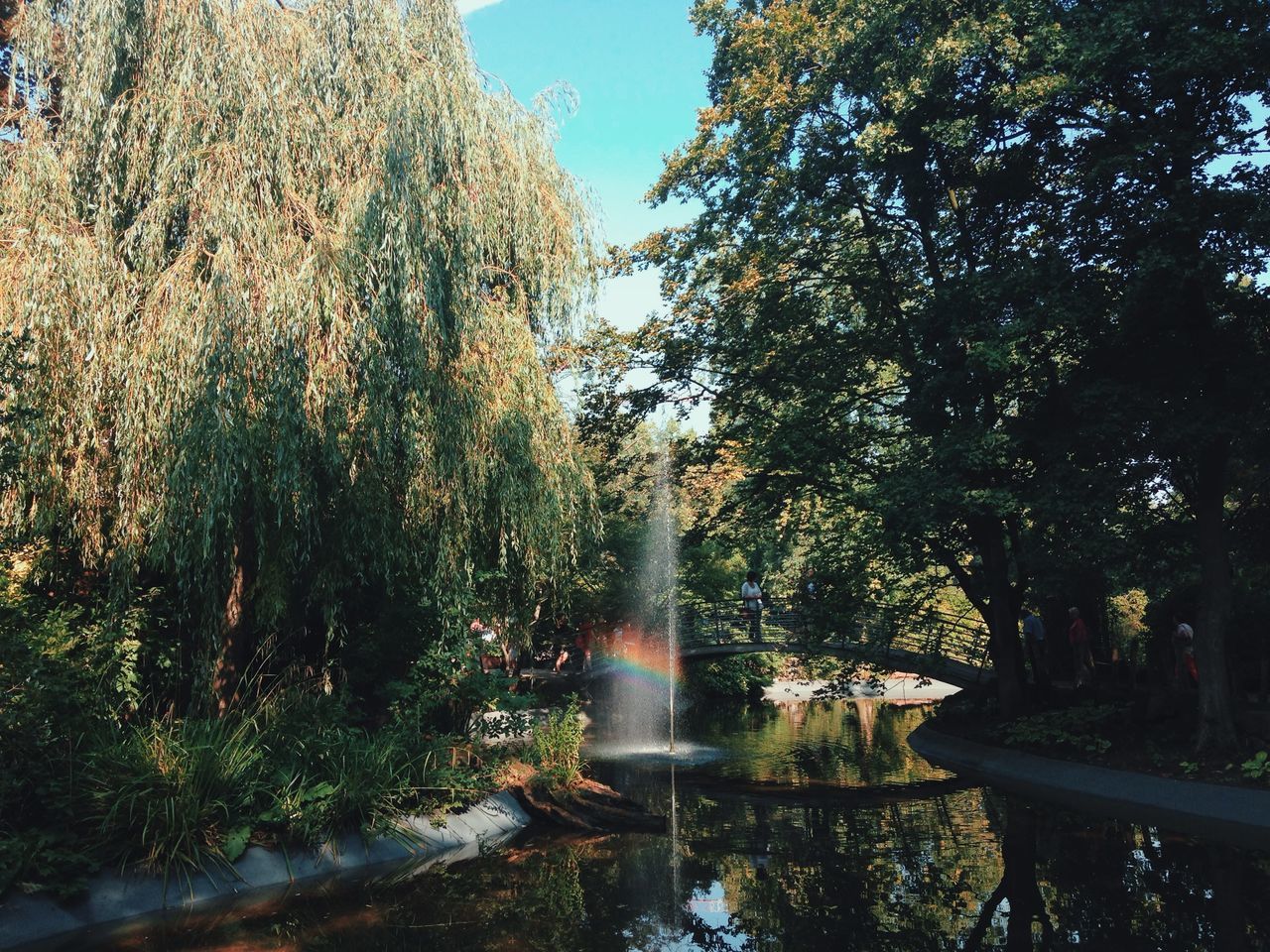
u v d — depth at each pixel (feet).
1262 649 49.60
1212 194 37.09
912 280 58.90
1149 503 50.19
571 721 41.50
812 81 52.03
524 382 35.86
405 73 33.99
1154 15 37.99
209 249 30.07
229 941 21.77
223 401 27.61
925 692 119.85
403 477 32.89
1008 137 46.96
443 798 33.86
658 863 30.45
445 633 36.63
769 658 121.39
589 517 40.14
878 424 63.72
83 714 25.94
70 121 30.53
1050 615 71.87
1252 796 37.27
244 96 30.81
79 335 28.35
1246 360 40.40
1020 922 23.58
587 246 40.70
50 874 22.34
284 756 29.71
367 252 30.99
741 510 65.82
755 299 58.29
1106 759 46.42
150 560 29.27
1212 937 22.06
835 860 31.07
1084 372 43.80
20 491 27.76
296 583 34.30
